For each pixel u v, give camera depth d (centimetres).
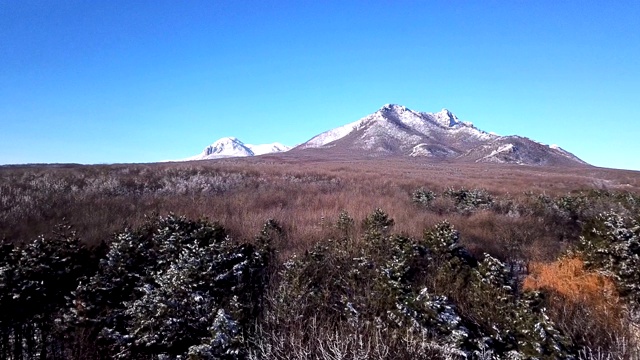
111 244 773
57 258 670
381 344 527
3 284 576
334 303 634
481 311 611
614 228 834
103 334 548
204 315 561
